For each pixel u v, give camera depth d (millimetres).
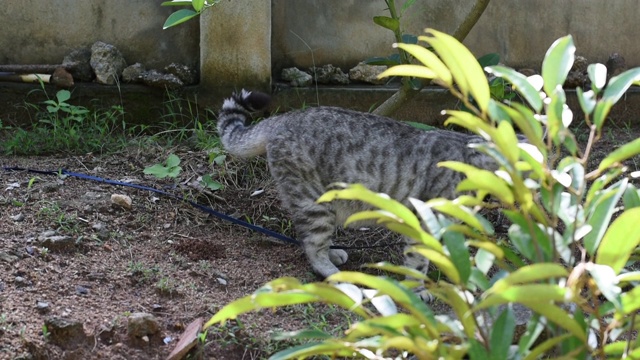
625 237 3854
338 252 7090
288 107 8961
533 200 4129
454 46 3789
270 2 8664
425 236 3994
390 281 3896
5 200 6949
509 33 9508
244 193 7754
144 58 9000
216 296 6121
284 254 7027
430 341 3938
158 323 5449
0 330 5078
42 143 8172
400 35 7328
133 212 7148
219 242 7016
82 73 8766
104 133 8422
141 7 8891
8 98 8609
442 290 4129
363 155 6695
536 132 4070
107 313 5562
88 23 8867
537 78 4535
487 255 4348
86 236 6590
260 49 8742
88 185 7449
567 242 4094
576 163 4137
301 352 4000
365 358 4469
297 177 6734
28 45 8836
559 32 9609
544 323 4273
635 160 8453
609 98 3984
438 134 6852
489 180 3943
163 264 6434
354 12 9203
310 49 9203
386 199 3949
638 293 3906
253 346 5488
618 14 9680
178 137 8586
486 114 4164
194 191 7605
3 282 5688
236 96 7395
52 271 5980
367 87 9125
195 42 9000
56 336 5133
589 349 3979
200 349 5305
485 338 3986
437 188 6668
